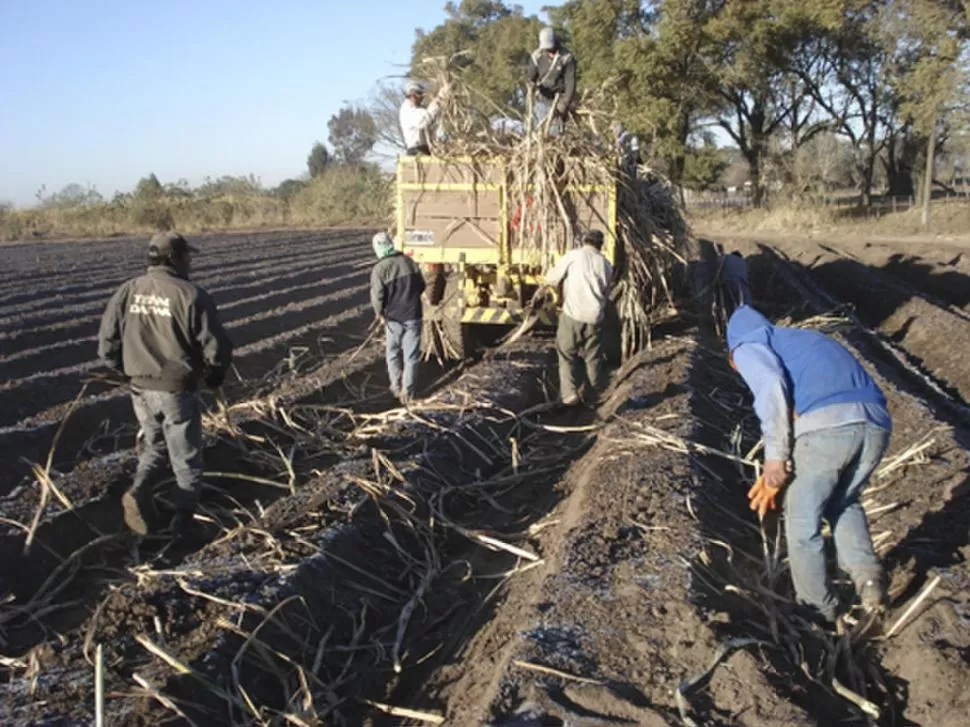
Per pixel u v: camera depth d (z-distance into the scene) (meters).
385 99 17.73
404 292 9.36
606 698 3.98
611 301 11.18
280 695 4.55
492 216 10.59
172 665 4.36
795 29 37.53
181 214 41.78
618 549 5.52
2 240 34.72
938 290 19.56
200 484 6.48
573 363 9.46
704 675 4.19
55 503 6.60
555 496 7.30
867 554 4.72
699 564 5.30
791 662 4.48
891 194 46.78
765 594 5.15
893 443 7.68
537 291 10.68
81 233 38.38
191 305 6.06
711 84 38.22
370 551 6.07
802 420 4.63
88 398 9.49
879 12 32.81
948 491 6.25
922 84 29.58
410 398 9.48
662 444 7.38
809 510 4.65
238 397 10.15
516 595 5.40
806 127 48.41
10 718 3.99
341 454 7.71
